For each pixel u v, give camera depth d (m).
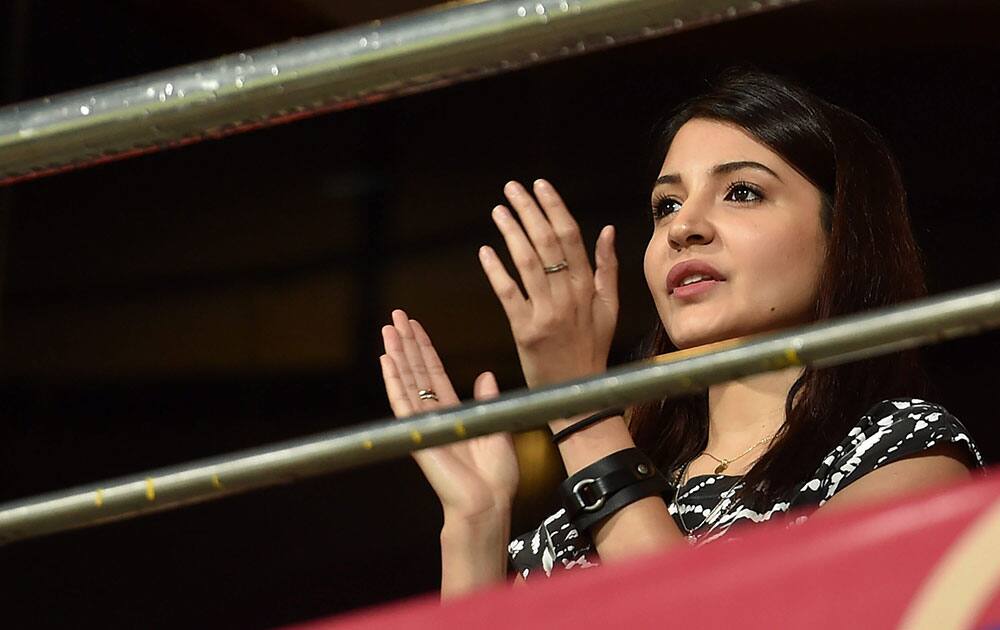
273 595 13.47
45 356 14.86
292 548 13.55
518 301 5.80
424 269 14.51
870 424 6.24
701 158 6.84
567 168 13.80
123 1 14.16
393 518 13.38
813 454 6.23
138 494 3.87
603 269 5.88
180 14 14.00
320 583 13.42
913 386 6.49
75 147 3.70
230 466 3.84
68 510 3.91
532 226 5.83
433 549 13.23
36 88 14.16
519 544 6.93
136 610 13.69
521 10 3.43
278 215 15.02
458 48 3.47
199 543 13.74
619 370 3.65
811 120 6.86
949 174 12.30
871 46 12.69
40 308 14.96
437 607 2.59
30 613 13.77
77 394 14.84
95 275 15.04
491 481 6.66
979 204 12.16
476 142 14.40
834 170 6.85
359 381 14.59
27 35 14.16
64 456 14.73
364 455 3.76
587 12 3.38
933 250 12.07
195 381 14.88
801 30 12.88
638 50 13.56
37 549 13.85
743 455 6.52
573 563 6.66
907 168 12.38
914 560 2.42
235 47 14.15
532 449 11.14
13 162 3.72
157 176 15.18
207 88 3.62
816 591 2.42
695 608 2.46
